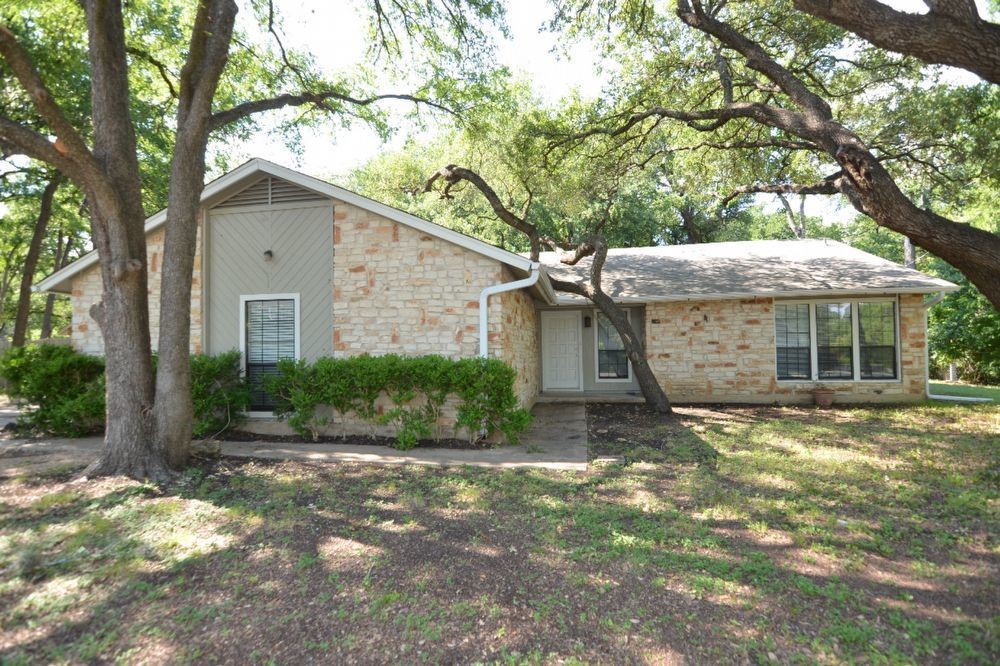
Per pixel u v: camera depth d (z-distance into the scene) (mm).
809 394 12898
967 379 19875
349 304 8875
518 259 8297
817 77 12352
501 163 14086
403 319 8719
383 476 6328
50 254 26984
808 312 13180
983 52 5660
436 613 3244
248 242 9273
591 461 7195
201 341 9227
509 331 9258
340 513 5016
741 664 2801
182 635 3004
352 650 2885
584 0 11094
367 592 3500
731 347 13234
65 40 11305
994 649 2904
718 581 3678
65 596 3402
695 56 12438
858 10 6047
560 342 14656
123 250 6105
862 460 7168
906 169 12766
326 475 6344
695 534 4551
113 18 6398
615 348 14445
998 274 6891
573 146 13656
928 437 8656
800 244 16797
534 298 12883
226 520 4762
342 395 8234
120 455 6012
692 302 13453
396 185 16406
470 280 8547
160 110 13406
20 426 9148
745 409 12102
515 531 4598
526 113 13422
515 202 17500
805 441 8445
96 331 9586
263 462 6980
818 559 4082
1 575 3670
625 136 13742
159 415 6180
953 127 11062
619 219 24844
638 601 3426
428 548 4215
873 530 4672
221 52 6344
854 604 3396
